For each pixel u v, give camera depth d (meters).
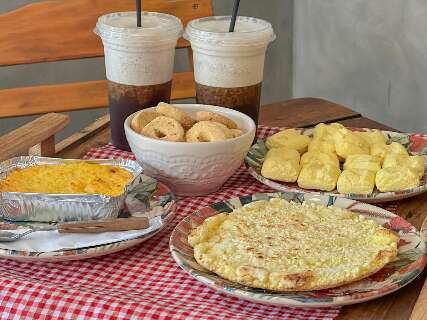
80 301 0.80
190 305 0.80
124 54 1.09
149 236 0.89
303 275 0.78
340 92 2.23
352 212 0.92
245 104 1.11
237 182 1.06
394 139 1.13
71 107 1.45
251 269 0.79
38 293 0.81
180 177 1.00
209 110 1.09
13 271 0.86
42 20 1.44
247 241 0.85
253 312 0.80
